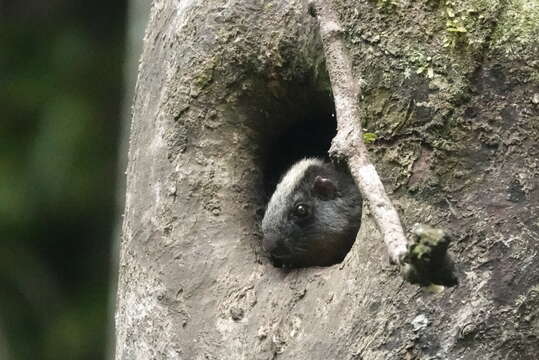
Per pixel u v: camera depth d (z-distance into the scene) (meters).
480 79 7.20
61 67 16.81
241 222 8.55
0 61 17.00
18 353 16.11
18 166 16.25
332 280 7.63
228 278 8.20
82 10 17.34
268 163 9.48
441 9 7.34
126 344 8.51
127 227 8.78
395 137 7.33
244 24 8.54
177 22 8.81
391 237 5.88
